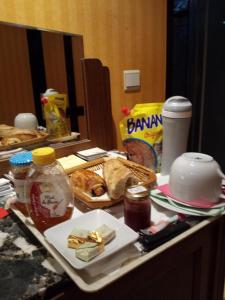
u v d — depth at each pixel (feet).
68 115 3.77
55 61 3.50
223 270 2.77
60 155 3.69
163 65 4.91
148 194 2.19
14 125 3.34
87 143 3.94
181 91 5.71
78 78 3.75
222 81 6.38
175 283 2.32
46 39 3.38
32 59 3.32
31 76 3.35
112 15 3.92
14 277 1.73
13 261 1.88
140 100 4.68
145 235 2.01
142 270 1.94
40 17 3.32
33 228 2.17
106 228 1.98
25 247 2.03
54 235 1.98
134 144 3.27
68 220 2.16
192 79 6.00
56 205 2.18
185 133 2.95
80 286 1.59
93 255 1.73
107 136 4.27
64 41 3.52
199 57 5.91
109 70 4.11
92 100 3.90
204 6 5.62
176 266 2.23
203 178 2.27
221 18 5.82
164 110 2.94
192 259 2.41
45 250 1.98
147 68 4.63
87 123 3.94
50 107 3.58
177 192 2.40
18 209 2.44
